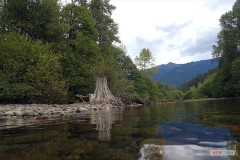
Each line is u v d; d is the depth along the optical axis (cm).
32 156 334
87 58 3066
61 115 1224
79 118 992
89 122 801
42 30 2920
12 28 2723
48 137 499
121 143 397
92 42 3106
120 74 3441
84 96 2636
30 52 2323
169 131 498
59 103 2442
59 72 2684
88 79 2814
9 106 1850
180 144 365
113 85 2884
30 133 577
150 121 730
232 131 454
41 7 2853
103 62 2912
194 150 327
